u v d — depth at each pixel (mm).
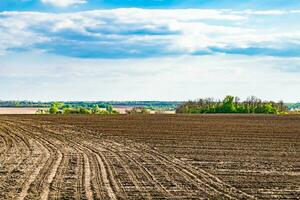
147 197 13531
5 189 14359
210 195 13977
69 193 13820
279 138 33844
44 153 24484
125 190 14477
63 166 19594
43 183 15430
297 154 24828
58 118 63875
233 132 39000
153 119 60594
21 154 23969
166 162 21219
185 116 71000
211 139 32719
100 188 14703
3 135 36094
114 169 18859
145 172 18188
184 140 32000
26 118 64000
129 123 51594
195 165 20391
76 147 27547
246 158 23000
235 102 100375
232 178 17203
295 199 13734
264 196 14055
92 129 42562
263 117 67812
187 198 13523
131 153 24625
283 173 18562
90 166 19656
